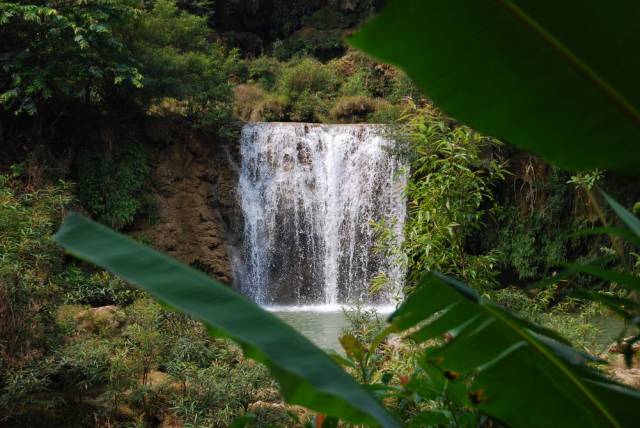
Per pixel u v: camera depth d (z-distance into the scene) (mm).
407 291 6379
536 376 1116
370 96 25797
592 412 1093
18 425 7250
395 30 954
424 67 1005
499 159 18875
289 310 17906
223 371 7492
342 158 20047
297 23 31875
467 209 6008
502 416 1167
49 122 17359
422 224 6129
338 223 19906
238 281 19016
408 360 4441
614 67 1002
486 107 1055
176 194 18641
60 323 8883
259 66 28047
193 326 9039
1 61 15969
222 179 19391
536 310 7203
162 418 7691
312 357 822
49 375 8023
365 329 7289
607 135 1065
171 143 18922
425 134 6344
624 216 1102
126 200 17453
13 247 8945
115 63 16219
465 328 1149
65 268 13547
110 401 7836
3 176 12133
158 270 896
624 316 1153
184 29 21781
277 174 19938
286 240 19766
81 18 16109
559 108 1050
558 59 1008
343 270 19781
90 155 17438
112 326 9727
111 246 912
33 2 15914
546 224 18656
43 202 12336
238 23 31922
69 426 7301
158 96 18562
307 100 24562
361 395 793
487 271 6086
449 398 1437
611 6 961
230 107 20312
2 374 7688
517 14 968
